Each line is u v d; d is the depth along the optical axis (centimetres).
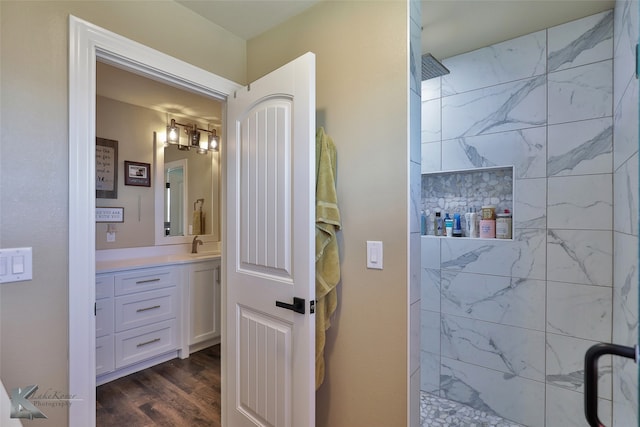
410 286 128
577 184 174
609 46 165
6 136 105
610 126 165
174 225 323
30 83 110
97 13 127
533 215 187
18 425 65
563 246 177
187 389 228
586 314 171
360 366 139
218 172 361
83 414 119
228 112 176
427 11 166
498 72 199
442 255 219
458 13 168
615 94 158
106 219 275
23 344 108
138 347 250
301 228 133
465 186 223
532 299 187
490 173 214
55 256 114
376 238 135
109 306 234
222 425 182
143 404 209
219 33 175
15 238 107
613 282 162
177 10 155
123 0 135
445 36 191
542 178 184
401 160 130
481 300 204
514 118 194
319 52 156
